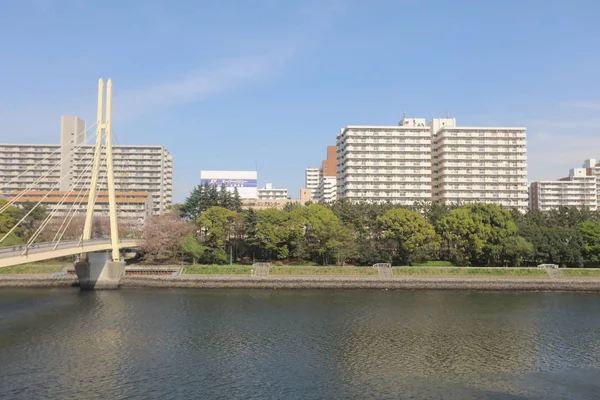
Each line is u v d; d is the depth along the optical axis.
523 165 165.38
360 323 62.06
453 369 44.91
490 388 40.44
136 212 159.88
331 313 68.00
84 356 47.59
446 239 104.38
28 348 50.03
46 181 180.50
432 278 92.44
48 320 62.44
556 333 57.91
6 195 163.38
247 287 90.81
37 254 60.25
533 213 127.06
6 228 105.62
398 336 55.97
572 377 43.19
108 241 92.06
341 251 99.75
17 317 64.19
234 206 135.62
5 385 39.78
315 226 100.56
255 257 110.25
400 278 92.38
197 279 91.12
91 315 65.56
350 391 39.31
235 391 39.06
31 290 87.12
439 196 169.12
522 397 38.75
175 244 104.12
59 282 91.69
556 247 99.88
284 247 102.88
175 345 51.69
